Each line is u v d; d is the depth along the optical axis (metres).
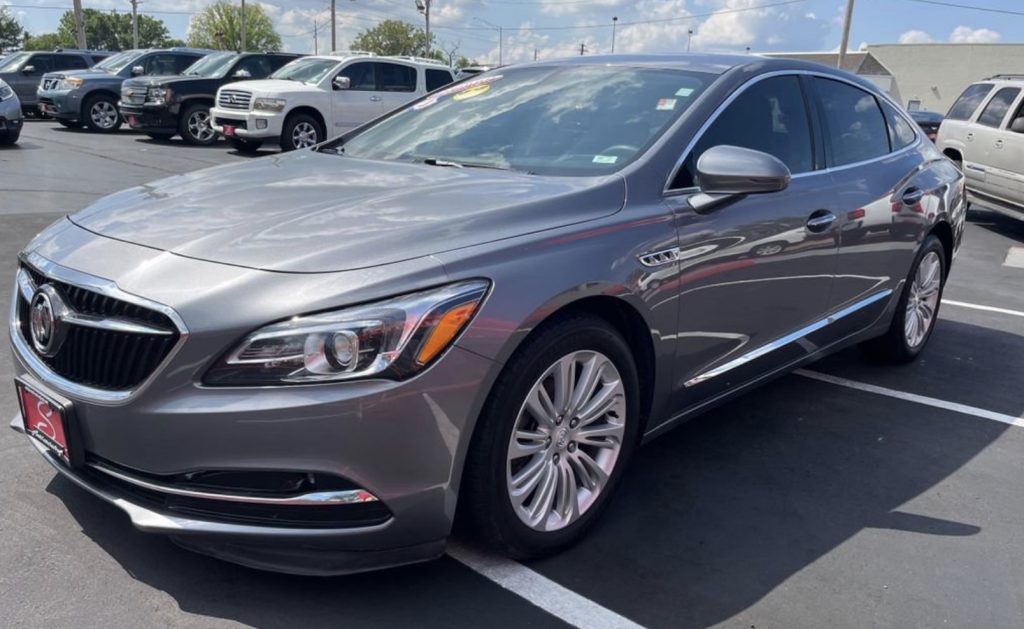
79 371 2.50
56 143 16.08
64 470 2.61
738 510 3.29
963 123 11.97
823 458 3.81
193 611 2.48
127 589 2.56
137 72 18.56
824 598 2.73
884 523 3.25
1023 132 10.51
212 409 2.27
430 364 2.35
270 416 2.25
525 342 2.59
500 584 2.70
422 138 3.84
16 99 14.68
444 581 2.70
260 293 2.30
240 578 2.64
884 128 4.73
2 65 22.55
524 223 2.72
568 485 2.87
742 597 2.71
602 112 3.56
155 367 2.32
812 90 4.13
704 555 2.95
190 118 16.97
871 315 4.56
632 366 3.00
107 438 2.42
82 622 2.40
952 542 3.13
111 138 17.84
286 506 2.32
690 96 3.53
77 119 18.89
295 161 3.67
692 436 3.99
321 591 2.61
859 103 4.54
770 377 3.88
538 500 2.77
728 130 3.52
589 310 2.86
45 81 19.67
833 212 3.91
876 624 2.61
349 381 2.27
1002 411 4.51
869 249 4.27
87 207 3.16
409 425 2.33
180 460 2.32
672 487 3.45
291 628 2.44
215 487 2.35
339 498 2.32
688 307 3.16
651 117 3.44
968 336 5.94
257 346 2.26
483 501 2.57
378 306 2.31
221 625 2.43
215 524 2.36
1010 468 3.81
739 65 3.81
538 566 2.82
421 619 2.51
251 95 14.88
